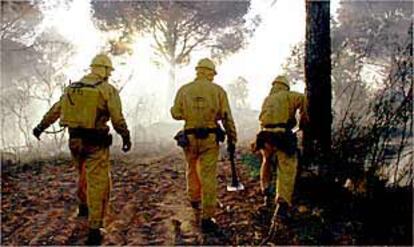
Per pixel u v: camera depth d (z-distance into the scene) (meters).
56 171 9.92
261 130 7.27
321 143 7.72
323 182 7.16
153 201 7.93
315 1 7.95
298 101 7.29
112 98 6.49
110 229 6.67
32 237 6.36
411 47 7.04
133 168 10.64
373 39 14.90
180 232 6.49
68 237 6.39
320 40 7.91
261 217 6.86
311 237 6.07
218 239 6.24
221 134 6.82
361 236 6.02
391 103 6.86
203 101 6.79
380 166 6.77
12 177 9.21
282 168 6.93
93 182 6.36
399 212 6.32
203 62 6.99
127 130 6.55
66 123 6.47
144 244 6.13
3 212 7.24
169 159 11.80
